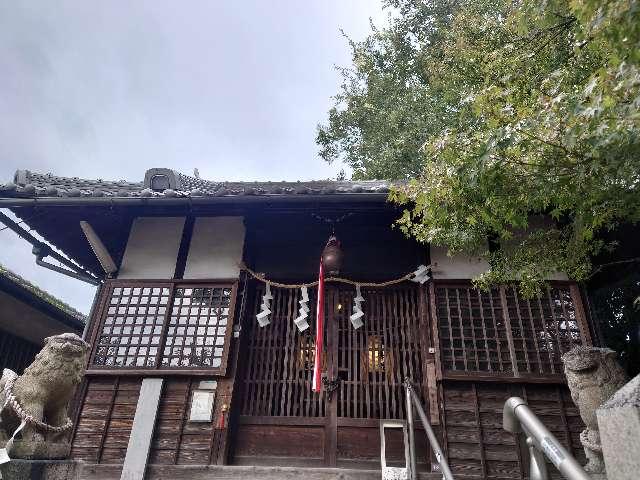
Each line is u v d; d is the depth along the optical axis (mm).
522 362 5852
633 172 3062
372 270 6738
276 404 6082
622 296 9773
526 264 4988
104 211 6488
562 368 5738
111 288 6734
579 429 5461
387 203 6219
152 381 6047
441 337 6055
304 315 6379
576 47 3316
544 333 5934
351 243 6984
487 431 5555
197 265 6906
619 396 1602
